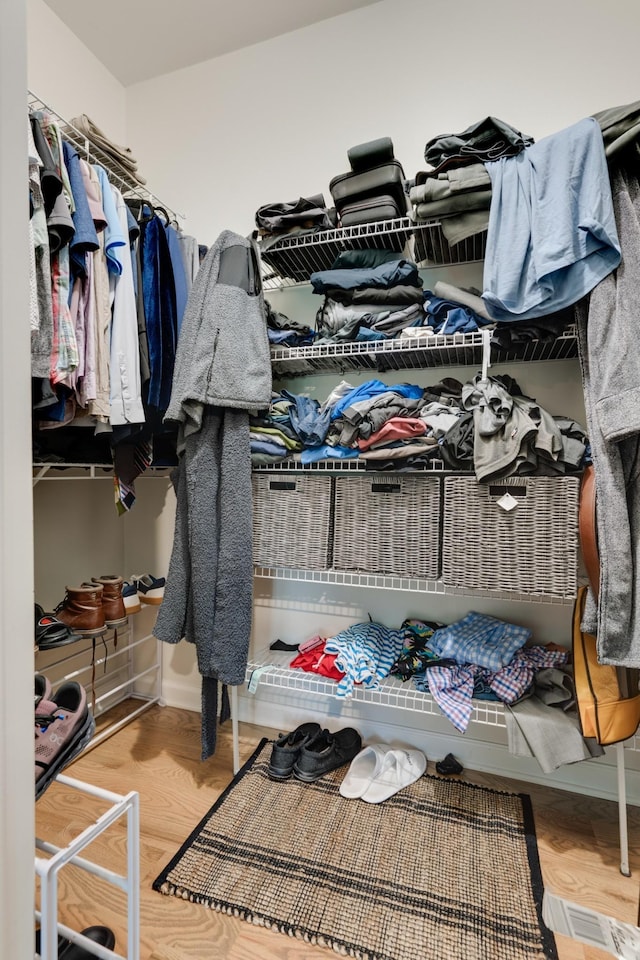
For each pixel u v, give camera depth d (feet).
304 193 5.98
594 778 4.83
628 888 3.73
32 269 3.46
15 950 1.56
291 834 4.22
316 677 5.03
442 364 5.40
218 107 6.41
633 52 4.78
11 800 1.55
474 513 4.28
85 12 5.74
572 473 4.11
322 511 4.91
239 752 5.48
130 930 2.68
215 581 4.73
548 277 3.73
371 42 5.68
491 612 5.24
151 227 5.18
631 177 3.79
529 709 4.29
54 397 3.83
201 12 5.74
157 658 6.66
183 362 4.74
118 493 5.32
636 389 3.45
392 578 5.06
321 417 4.81
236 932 3.34
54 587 5.82
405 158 5.54
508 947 3.24
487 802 4.67
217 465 4.85
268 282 6.12
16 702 1.57
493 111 5.23
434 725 5.42
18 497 1.58
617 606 3.55
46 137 3.87
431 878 3.78
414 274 4.81
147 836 4.22
